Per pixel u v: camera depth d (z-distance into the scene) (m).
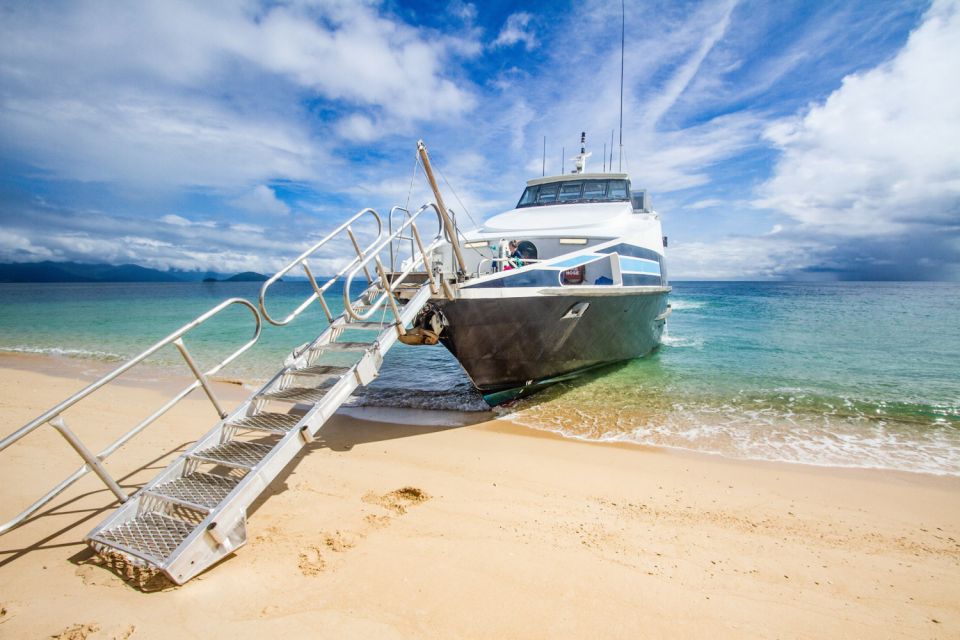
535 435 5.79
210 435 3.87
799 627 2.47
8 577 2.78
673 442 5.57
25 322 20.36
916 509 3.94
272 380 4.54
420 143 4.77
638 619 2.48
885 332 15.45
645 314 8.95
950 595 2.80
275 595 2.60
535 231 7.79
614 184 9.81
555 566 2.95
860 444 5.52
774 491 4.25
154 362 10.88
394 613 2.47
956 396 7.53
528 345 6.52
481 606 2.54
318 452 5.09
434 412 6.86
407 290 5.71
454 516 3.61
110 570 2.84
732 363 10.12
